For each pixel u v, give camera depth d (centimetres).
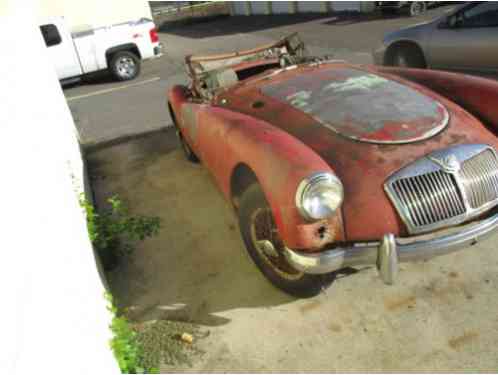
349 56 930
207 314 276
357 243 232
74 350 142
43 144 225
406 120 265
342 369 227
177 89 470
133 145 607
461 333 237
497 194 244
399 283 278
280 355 240
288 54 459
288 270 272
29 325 110
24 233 131
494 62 549
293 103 308
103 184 496
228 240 350
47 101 334
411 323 247
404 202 228
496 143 260
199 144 351
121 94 949
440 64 613
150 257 345
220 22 2477
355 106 286
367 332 246
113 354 211
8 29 241
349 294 275
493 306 250
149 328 269
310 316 263
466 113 283
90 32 1055
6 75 196
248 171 279
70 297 160
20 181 148
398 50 659
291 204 218
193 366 240
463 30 567
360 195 232
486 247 297
